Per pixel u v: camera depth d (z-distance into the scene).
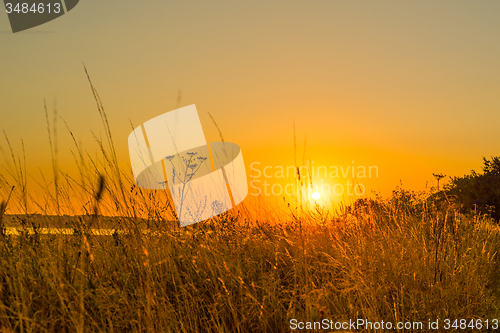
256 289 3.23
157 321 2.59
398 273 3.57
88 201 2.91
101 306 2.61
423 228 4.47
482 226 5.24
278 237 4.07
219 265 3.31
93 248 3.14
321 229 4.31
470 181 18.17
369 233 4.21
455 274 3.66
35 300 2.69
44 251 3.00
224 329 2.75
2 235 2.88
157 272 3.14
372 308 3.01
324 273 3.69
